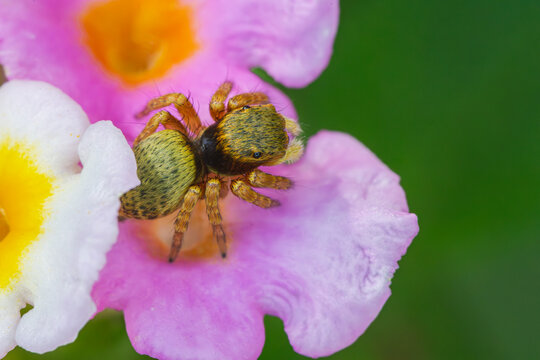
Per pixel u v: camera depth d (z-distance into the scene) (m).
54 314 0.05
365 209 0.05
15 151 0.05
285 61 0.05
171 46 0.05
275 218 0.05
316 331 0.05
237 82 0.05
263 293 0.05
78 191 0.05
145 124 0.05
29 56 0.05
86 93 0.05
